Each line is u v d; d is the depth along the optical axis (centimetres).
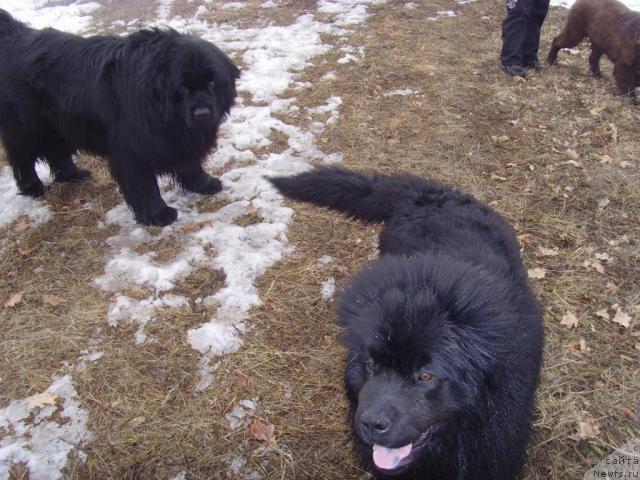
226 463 141
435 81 311
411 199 155
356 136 264
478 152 253
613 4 309
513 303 113
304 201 167
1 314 181
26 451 143
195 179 230
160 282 190
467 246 129
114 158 207
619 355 164
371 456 118
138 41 197
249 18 412
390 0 431
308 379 160
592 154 251
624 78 304
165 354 167
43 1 504
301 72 325
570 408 150
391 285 104
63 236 214
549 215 216
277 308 181
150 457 142
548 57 348
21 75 208
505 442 108
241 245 206
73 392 157
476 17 400
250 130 272
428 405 98
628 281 188
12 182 251
